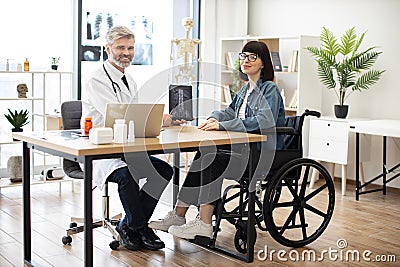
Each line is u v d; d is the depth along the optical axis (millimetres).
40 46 5809
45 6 5805
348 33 5938
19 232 4004
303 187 3764
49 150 3129
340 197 5344
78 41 5969
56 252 3584
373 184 5844
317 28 6348
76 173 3770
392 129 4949
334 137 5555
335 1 6156
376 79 5617
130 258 3484
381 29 5758
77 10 5938
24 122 5211
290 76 6559
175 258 3502
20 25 5680
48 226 4168
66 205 4809
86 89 3723
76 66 5996
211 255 3570
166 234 3988
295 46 6562
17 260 3449
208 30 6863
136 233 3711
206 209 3607
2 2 5570
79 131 3539
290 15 6613
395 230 4242
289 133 3609
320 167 3750
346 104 6062
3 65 5594
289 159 3662
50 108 5910
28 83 5754
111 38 3713
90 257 2867
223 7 6953
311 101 6055
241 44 6914
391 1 5668
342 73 5633
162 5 6613
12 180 5211
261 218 3883
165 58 6680
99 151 2830
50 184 5633
